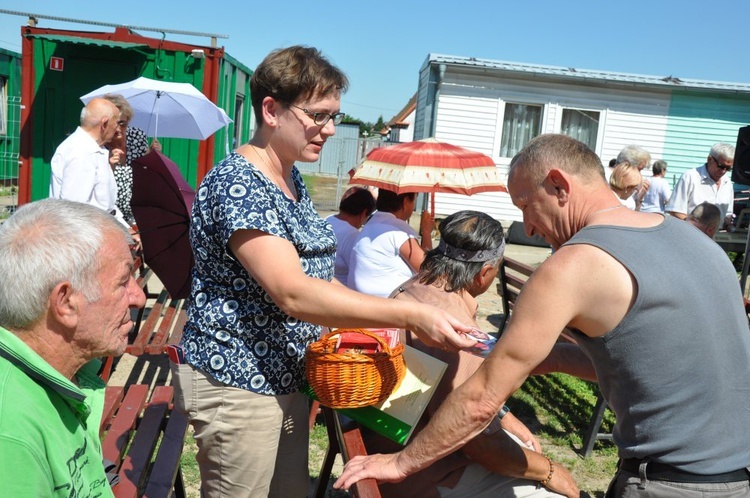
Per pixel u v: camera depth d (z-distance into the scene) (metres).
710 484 1.70
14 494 1.27
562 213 1.84
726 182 7.33
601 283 1.62
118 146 5.60
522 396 5.03
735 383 1.73
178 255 3.62
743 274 6.91
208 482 2.12
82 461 1.49
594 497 3.75
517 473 2.24
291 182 2.13
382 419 2.03
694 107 14.11
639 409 1.73
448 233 2.27
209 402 2.00
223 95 10.43
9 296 1.37
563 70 14.23
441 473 2.22
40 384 1.38
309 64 1.88
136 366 5.21
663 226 1.74
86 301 1.42
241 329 1.96
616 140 14.24
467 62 13.99
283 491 2.30
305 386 2.12
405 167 4.30
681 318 1.64
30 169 9.80
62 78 9.72
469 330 1.79
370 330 2.19
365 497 1.80
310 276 2.02
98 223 1.48
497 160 14.23
